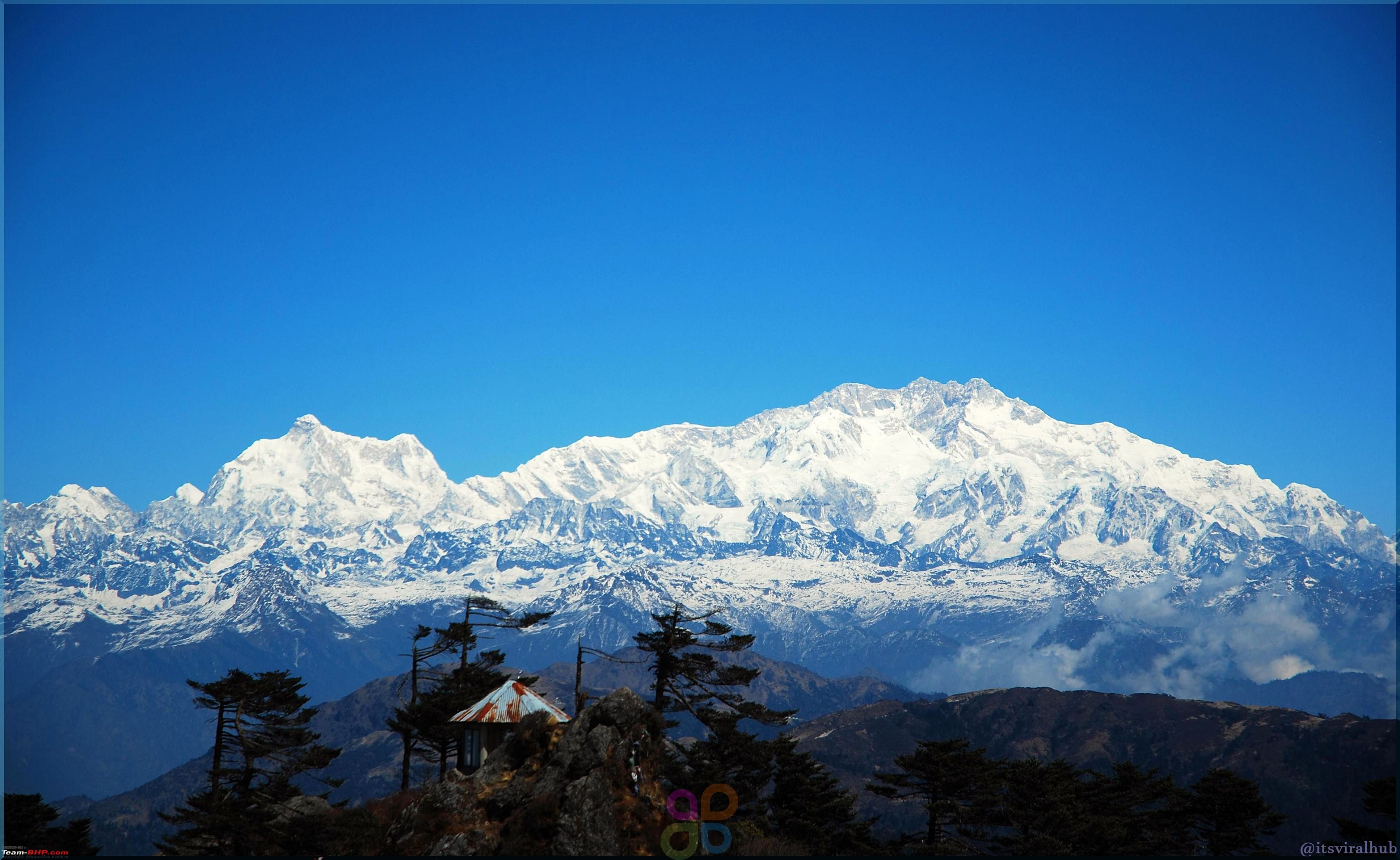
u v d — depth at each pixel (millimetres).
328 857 69312
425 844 65188
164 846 89625
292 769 94750
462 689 98625
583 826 62531
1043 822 102375
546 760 68750
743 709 90312
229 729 93750
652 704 83000
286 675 96375
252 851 83312
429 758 101250
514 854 61875
